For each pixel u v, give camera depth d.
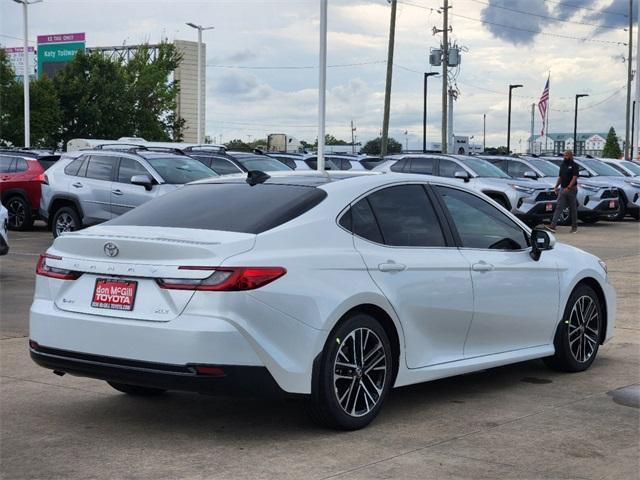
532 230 7.00
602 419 5.77
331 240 5.47
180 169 16.75
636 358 7.82
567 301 7.08
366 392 5.50
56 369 5.46
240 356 4.87
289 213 5.46
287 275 5.09
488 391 6.56
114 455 4.99
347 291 5.34
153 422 5.70
